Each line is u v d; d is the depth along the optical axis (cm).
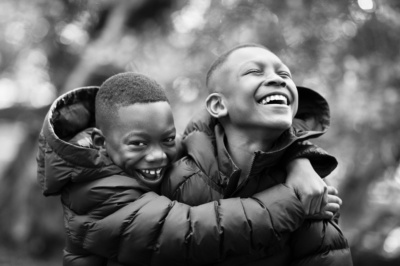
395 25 468
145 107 174
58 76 691
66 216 183
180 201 179
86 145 184
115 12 693
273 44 475
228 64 181
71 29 666
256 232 164
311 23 468
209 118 194
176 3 673
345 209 639
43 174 184
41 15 635
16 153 768
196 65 532
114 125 176
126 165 177
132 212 169
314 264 180
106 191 174
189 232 164
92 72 659
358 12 460
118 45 681
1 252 713
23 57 668
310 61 483
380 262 679
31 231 731
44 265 696
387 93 504
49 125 177
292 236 181
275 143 183
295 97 180
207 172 179
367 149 538
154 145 175
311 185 172
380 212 646
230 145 184
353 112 511
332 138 529
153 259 170
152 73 606
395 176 592
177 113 556
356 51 488
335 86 507
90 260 188
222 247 164
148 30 709
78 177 175
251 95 173
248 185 179
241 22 480
